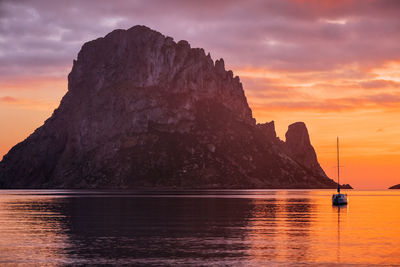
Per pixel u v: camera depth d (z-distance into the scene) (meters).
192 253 69.88
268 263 63.31
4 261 64.31
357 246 76.44
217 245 76.88
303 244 78.25
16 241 80.88
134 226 102.50
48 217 124.06
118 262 63.75
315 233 92.19
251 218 122.69
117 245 76.75
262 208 164.88
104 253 69.81
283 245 77.12
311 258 66.62
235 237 85.81
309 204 195.50
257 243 79.00
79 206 172.62
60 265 62.03
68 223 108.56
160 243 78.69
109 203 193.62
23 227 100.69
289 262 64.00
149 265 62.03
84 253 69.75
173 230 95.62
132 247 74.81
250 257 67.00
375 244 78.56
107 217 123.81
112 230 95.62
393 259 66.25
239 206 175.25
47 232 92.44
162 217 123.88
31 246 75.69
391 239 84.38
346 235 89.38
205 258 66.25
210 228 99.31
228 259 65.62
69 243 78.62
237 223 109.50
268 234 90.19
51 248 73.88
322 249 73.56
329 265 62.44
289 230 96.75
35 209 156.25
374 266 62.03
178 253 69.81
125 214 134.00
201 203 195.38
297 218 124.00
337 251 71.94
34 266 61.50
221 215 131.75
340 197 187.38
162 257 66.81
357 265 62.56
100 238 84.31
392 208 170.88
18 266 61.53
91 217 123.81
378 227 102.94
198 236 87.12
